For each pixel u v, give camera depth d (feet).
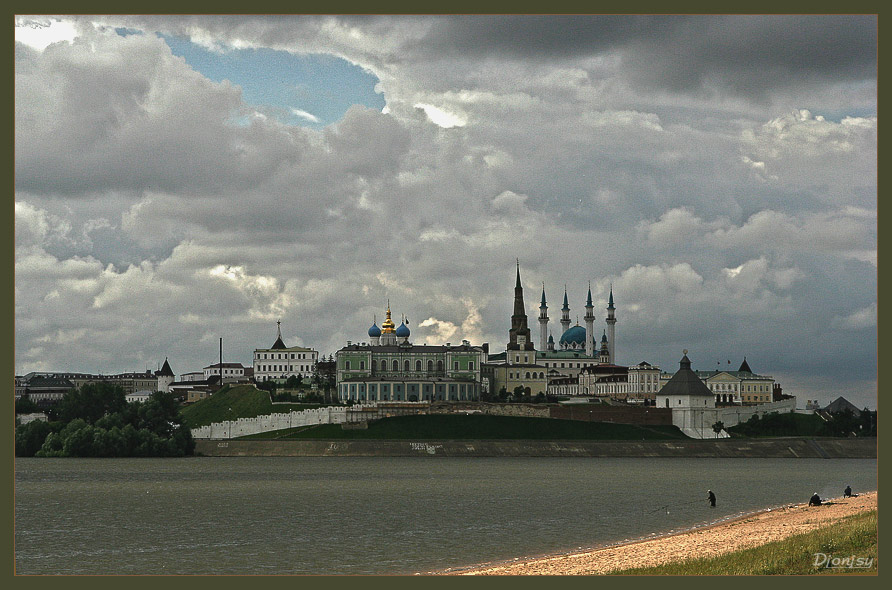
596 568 394.93
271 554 492.13
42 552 501.15
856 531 412.77
